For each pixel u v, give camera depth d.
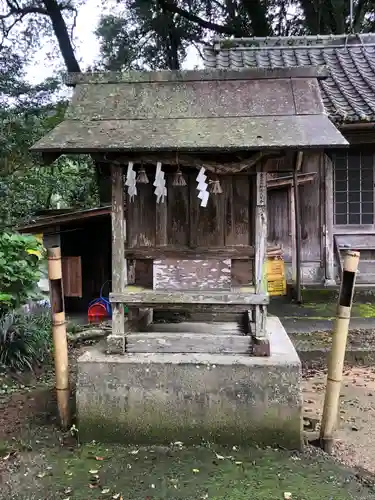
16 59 11.45
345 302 3.42
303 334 6.39
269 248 8.63
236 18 18.03
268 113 3.65
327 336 6.27
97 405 3.62
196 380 3.56
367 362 5.73
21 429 3.91
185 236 3.82
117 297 3.71
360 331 6.43
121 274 3.74
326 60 9.82
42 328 6.17
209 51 10.68
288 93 3.79
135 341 3.79
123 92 3.92
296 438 3.51
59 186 11.87
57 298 3.77
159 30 18.20
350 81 8.77
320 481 3.11
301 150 3.31
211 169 3.55
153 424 3.59
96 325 7.36
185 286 3.79
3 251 5.54
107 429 3.62
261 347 3.68
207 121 3.61
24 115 9.75
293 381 3.50
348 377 5.25
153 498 2.91
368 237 8.60
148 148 3.27
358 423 4.09
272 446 3.53
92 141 3.37
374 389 4.89
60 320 3.80
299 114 3.62
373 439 3.79
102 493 2.97
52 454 3.48
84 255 8.88
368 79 8.84
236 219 3.79
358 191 8.59
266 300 3.64
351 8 13.34
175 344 3.78
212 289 3.77
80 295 8.23
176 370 3.57
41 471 3.25
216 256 3.77
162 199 3.77
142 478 3.14
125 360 3.62
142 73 3.98
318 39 10.59
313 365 5.68
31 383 5.23
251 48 10.44
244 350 3.74
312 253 8.71
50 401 4.61
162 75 3.96
